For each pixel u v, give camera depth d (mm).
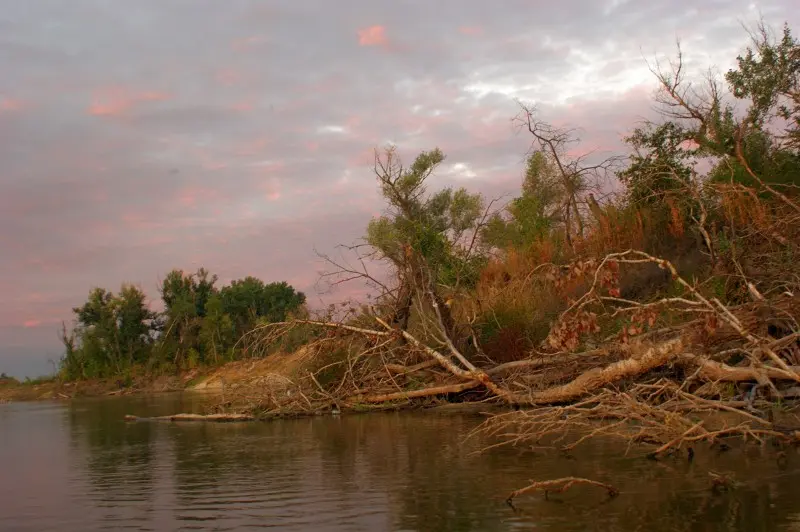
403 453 9266
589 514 5559
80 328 48031
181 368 41781
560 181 25625
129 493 7320
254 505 6426
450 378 15711
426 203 22922
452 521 5559
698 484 6438
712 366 10391
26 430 15883
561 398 12547
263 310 53312
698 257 16672
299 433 12273
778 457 7539
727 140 17609
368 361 16562
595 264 8781
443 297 18375
